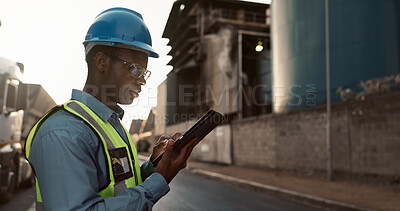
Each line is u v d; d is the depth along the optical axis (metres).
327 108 10.71
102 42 1.15
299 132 12.78
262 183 10.26
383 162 9.19
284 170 13.67
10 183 6.25
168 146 1.08
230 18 28.66
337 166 10.80
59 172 0.90
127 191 0.98
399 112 8.79
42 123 1.02
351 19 13.79
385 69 12.98
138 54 1.20
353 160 10.19
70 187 0.90
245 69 25.52
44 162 0.92
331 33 14.23
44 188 0.90
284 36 16.55
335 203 7.06
